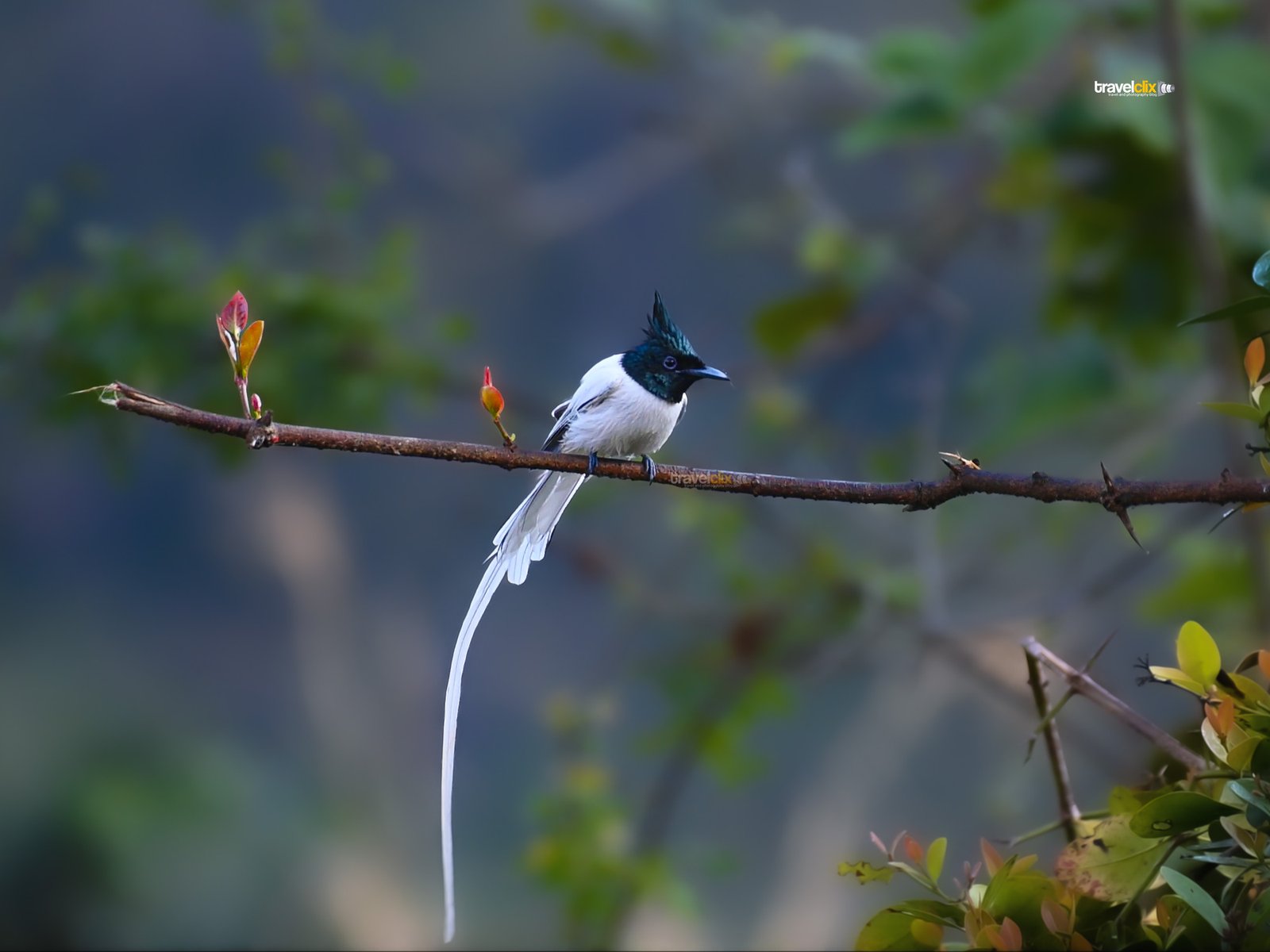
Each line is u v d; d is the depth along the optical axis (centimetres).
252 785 2248
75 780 2153
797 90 1302
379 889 2161
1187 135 763
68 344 1203
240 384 482
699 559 1363
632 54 1181
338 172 1338
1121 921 443
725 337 2177
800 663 1254
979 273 1806
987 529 1389
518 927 2112
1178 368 1049
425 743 2416
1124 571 1070
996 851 464
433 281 2245
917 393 1302
